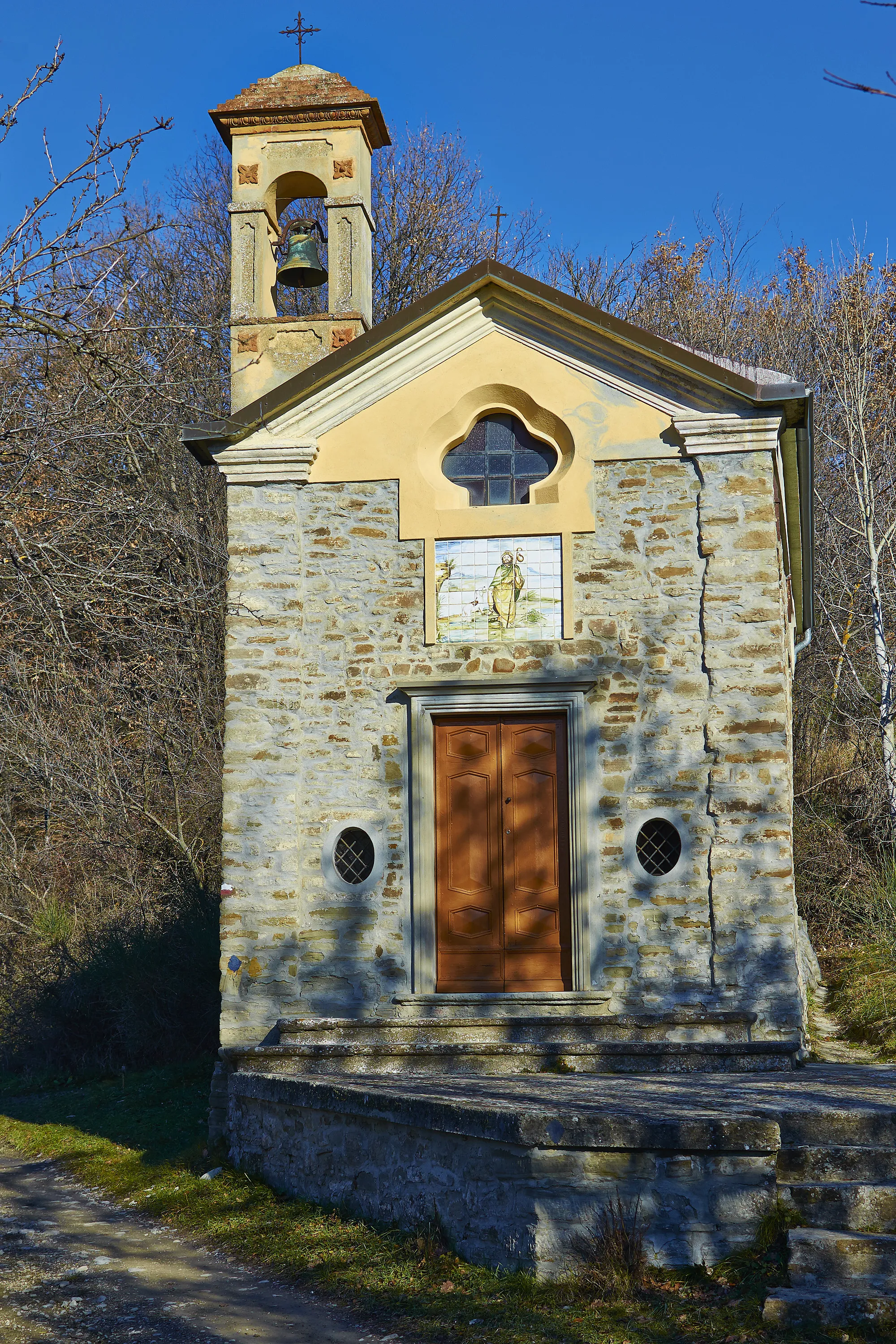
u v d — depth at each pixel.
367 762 10.52
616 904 10.01
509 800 10.45
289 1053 9.28
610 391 10.55
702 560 10.27
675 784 10.06
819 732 19.94
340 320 12.02
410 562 10.66
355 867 10.48
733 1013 9.24
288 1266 7.20
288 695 10.61
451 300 10.69
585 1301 6.00
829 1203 6.12
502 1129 6.45
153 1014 15.23
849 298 22.28
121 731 19.73
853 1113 6.52
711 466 10.30
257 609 10.74
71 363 8.81
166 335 10.70
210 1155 9.85
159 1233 8.31
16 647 16.91
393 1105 7.36
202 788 18.62
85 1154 11.02
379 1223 7.49
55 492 8.53
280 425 10.94
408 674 10.53
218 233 25.20
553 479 10.63
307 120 12.30
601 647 10.30
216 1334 6.16
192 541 18.69
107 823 18.81
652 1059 8.72
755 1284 5.89
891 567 20.38
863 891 15.99
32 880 19.28
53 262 8.08
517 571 10.50
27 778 19.62
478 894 10.38
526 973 10.23
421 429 10.78
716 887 9.85
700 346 26.84
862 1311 5.47
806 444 11.28
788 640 13.25
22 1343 6.20
